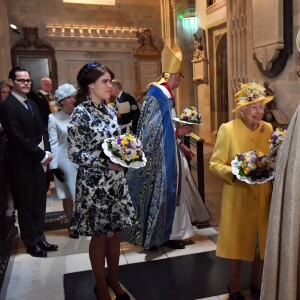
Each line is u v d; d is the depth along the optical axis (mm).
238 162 1839
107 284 2234
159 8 8930
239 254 1989
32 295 2307
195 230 3270
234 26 5004
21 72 2756
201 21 8289
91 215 1938
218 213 3732
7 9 7871
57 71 8125
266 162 1767
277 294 1268
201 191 3516
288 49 3980
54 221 3705
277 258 1258
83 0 8430
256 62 4566
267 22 4145
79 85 1979
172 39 8703
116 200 1970
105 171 1935
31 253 2895
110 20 8664
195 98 8875
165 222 2826
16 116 2703
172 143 2818
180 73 2891
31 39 7941
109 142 1860
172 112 2871
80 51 8234
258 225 1982
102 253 2035
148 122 2795
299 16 3824
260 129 2020
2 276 2232
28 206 2840
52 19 8242
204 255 2760
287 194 1207
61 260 2803
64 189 3148
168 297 2219
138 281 2420
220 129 2045
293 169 1185
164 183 2803
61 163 3104
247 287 2268
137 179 2850
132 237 2879
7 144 2818
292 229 1193
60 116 3123
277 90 4250
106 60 8438
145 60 8719
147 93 2912
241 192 1968
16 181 2783
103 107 1989
